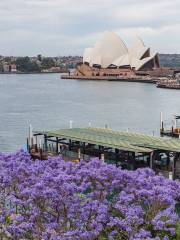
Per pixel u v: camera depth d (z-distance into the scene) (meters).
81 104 116.50
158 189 16.12
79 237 13.72
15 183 18.14
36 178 18.05
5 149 56.50
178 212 20.23
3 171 18.67
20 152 22.97
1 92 160.12
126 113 98.38
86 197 16.59
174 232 14.81
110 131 44.59
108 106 111.88
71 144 41.97
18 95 146.25
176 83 186.62
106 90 169.62
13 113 95.50
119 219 14.73
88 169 18.56
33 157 42.78
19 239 14.44
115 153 36.84
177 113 98.62
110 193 17.48
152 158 34.66
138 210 14.90
